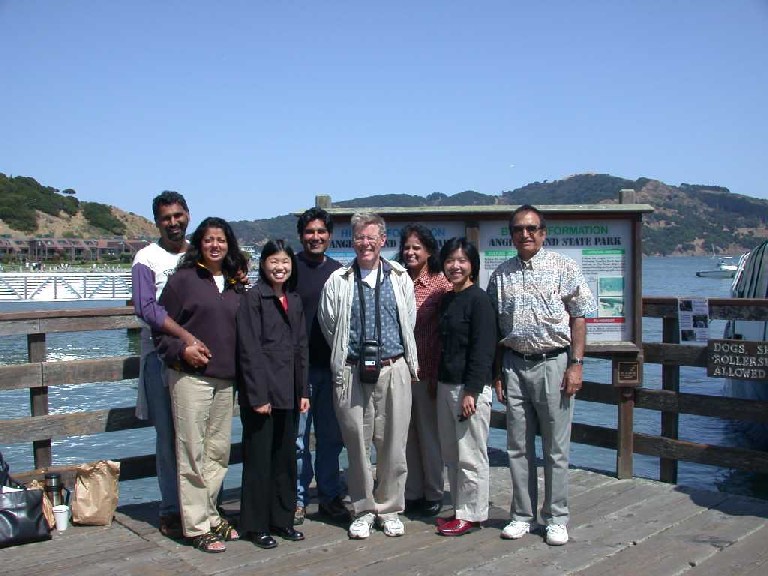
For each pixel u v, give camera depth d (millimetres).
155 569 3992
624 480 5781
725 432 11359
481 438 4539
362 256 4426
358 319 4438
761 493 8156
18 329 4816
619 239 5719
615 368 5738
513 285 4449
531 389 4430
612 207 5582
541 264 4414
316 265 4863
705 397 5547
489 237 5730
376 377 4383
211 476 4395
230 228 4371
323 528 4691
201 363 4180
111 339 22281
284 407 4324
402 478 4562
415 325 4840
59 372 4926
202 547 4262
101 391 13859
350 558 4172
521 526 4508
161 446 4520
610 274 5715
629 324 5738
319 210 4855
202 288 4266
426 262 4910
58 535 4520
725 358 5473
